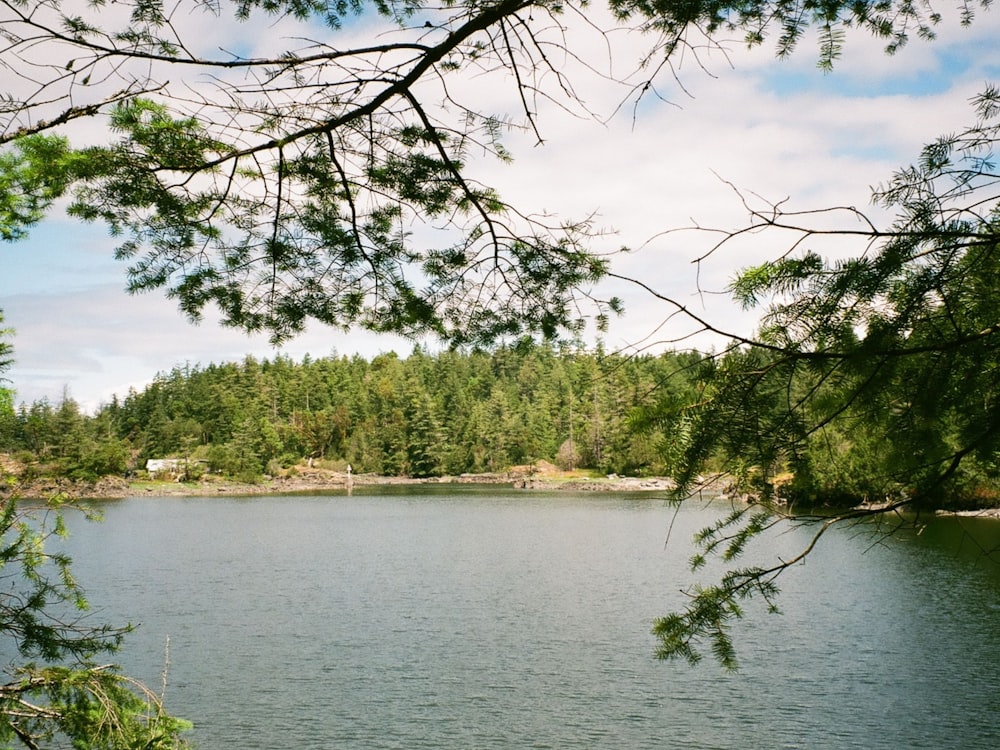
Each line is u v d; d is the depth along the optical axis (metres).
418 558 34.97
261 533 46.25
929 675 16.14
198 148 3.04
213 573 31.33
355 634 20.73
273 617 22.95
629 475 83.81
